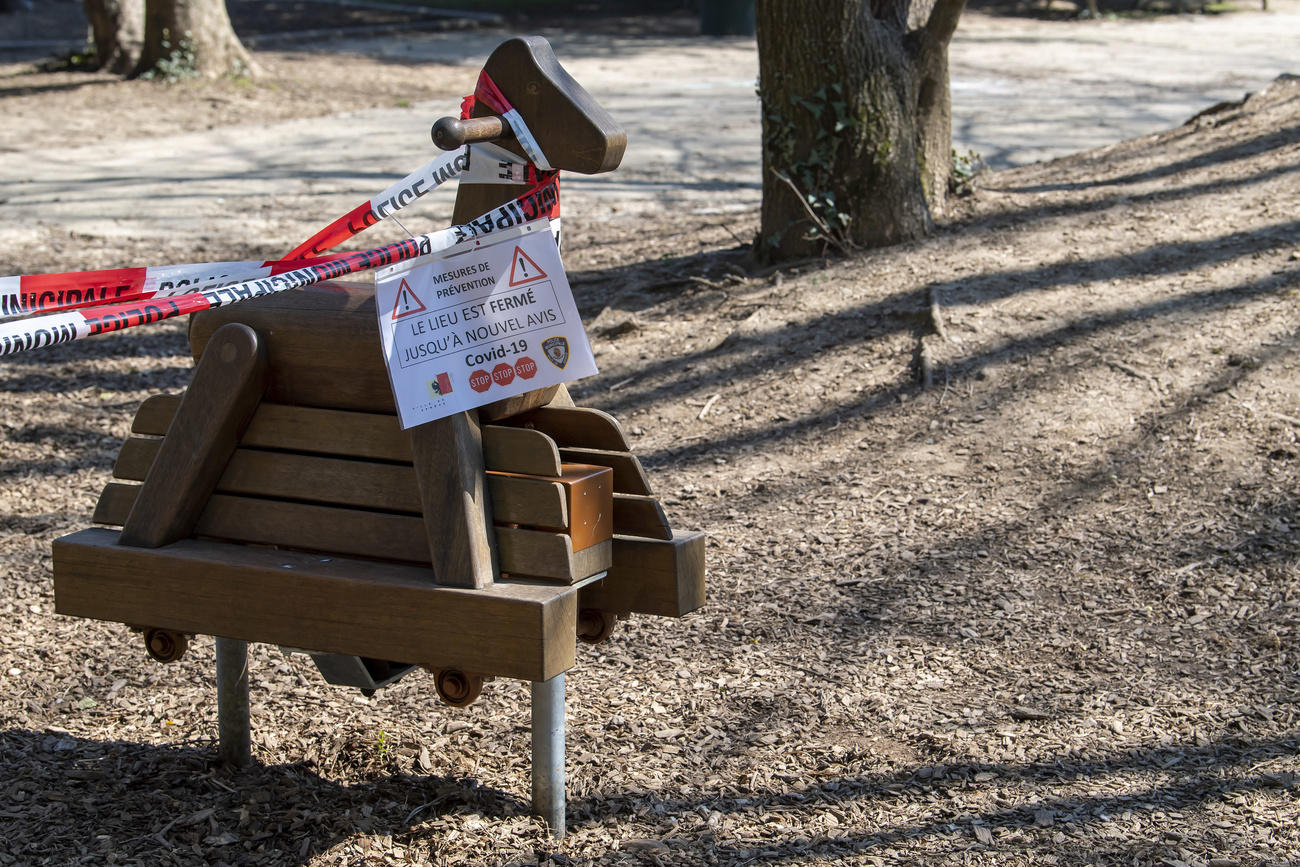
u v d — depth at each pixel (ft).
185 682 12.13
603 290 26.35
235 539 9.21
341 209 36.63
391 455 8.79
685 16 99.30
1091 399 17.80
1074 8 98.58
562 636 8.29
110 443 19.77
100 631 13.33
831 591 14.06
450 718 11.37
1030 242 23.31
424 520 8.47
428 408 8.30
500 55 8.55
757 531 15.71
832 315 21.57
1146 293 20.48
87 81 61.87
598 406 20.03
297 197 38.34
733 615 13.60
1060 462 16.55
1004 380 18.61
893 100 23.79
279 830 9.43
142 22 64.44
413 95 60.39
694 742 10.97
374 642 8.50
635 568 9.26
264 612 8.74
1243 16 97.45
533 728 9.36
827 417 18.61
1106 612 13.33
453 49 79.05
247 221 35.09
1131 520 15.12
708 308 23.34
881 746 10.87
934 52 24.38
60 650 12.84
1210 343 18.65
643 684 12.10
